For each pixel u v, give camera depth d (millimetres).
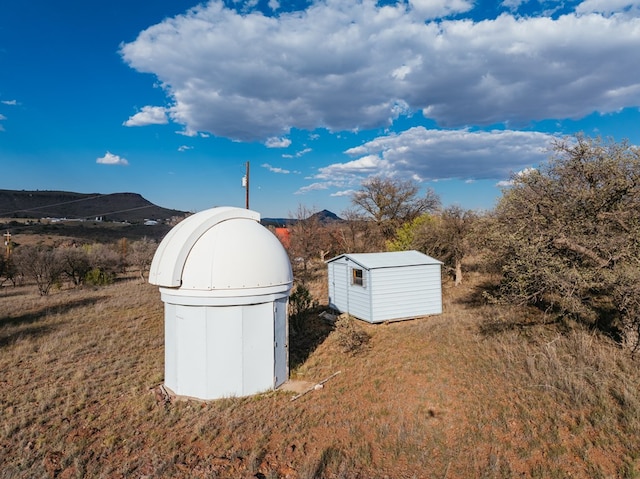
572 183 9109
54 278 24297
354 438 6230
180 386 7969
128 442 6207
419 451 5824
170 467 5484
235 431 6512
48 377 8961
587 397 6457
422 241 20234
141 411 7246
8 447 6027
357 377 8672
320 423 6777
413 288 13820
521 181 9773
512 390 7156
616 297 7691
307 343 11461
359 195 37062
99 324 14055
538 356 8422
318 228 29766
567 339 9156
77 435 6441
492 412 6578
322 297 18234
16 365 9805
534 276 8445
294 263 25078
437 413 6828
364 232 34969
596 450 5301
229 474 5348
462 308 14438
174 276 7594
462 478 5168
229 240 7992
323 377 8891
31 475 5289
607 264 7719
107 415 7133
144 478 5219
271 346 8188
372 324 13438
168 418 6977
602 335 9117
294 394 7973
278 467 5539
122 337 12359
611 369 7223
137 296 19906
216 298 7582
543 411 6340
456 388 7574
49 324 13977
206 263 7684
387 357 9695
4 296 22156
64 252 26719
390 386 8016
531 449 5523
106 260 32219
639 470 4820
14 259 26906
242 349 7824
